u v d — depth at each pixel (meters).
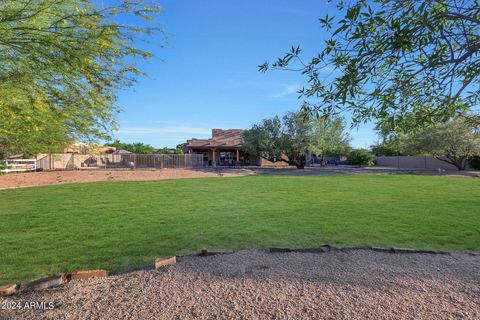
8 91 3.79
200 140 37.31
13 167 18.14
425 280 3.14
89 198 9.80
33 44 3.38
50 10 3.48
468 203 8.57
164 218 6.65
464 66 2.21
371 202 8.81
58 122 4.53
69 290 2.94
